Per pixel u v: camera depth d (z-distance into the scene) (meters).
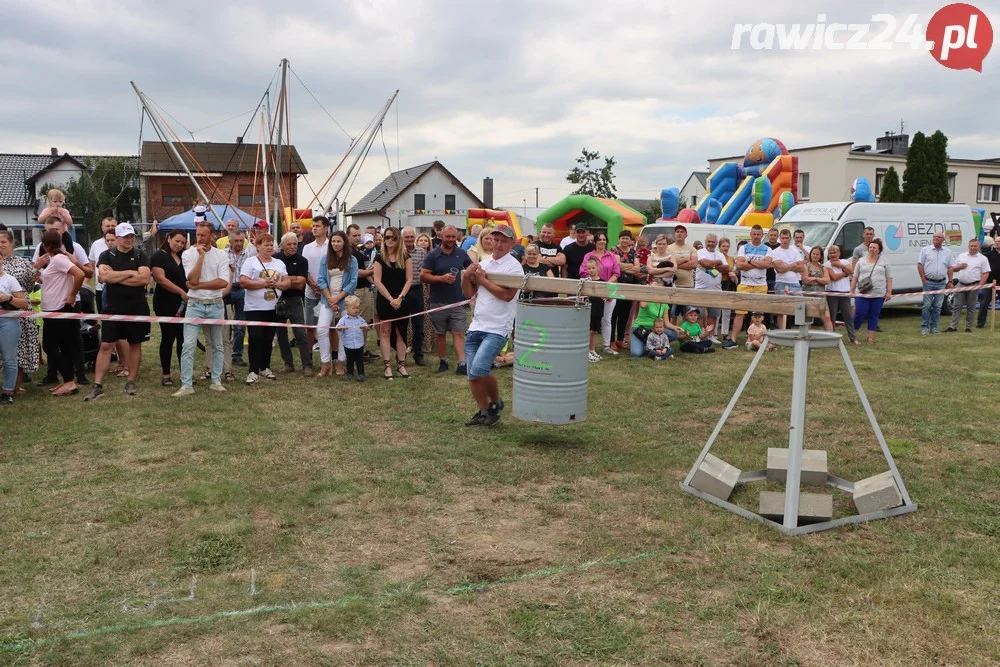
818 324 14.49
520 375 5.89
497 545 4.21
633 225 20.64
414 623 3.35
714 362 10.28
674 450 6.02
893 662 3.06
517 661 3.06
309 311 9.87
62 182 47.66
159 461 5.70
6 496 4.91
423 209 57.19
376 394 8.09
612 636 3.24
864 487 4.86
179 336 9.09
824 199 39.34
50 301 8.02
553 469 5.51
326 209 23.86
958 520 4.57
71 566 3.88
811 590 3.65
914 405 7.51
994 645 3.16
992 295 14.33
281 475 5.35
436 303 9.17
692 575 3.81
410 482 5.22
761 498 4.65
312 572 3.86
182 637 3.22
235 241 9.48
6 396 7.51
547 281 5.89
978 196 41.09
